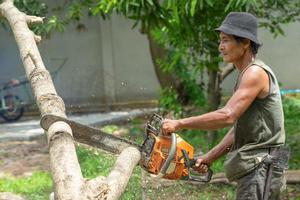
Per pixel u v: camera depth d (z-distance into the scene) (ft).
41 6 29.22
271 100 13.11
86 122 44.65
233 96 12.82
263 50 52.03
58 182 9.37
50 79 15.17
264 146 13.24
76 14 31.04
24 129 43.11
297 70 51.85
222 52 13.42
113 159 25.93
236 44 13.20
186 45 28.53
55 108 13.20
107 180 9.86
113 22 53.11
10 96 47.96
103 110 51.90
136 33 53.06
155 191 22.47
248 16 13.21
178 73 39.09
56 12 36.94
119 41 53.42
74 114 51.08
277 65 52.08
